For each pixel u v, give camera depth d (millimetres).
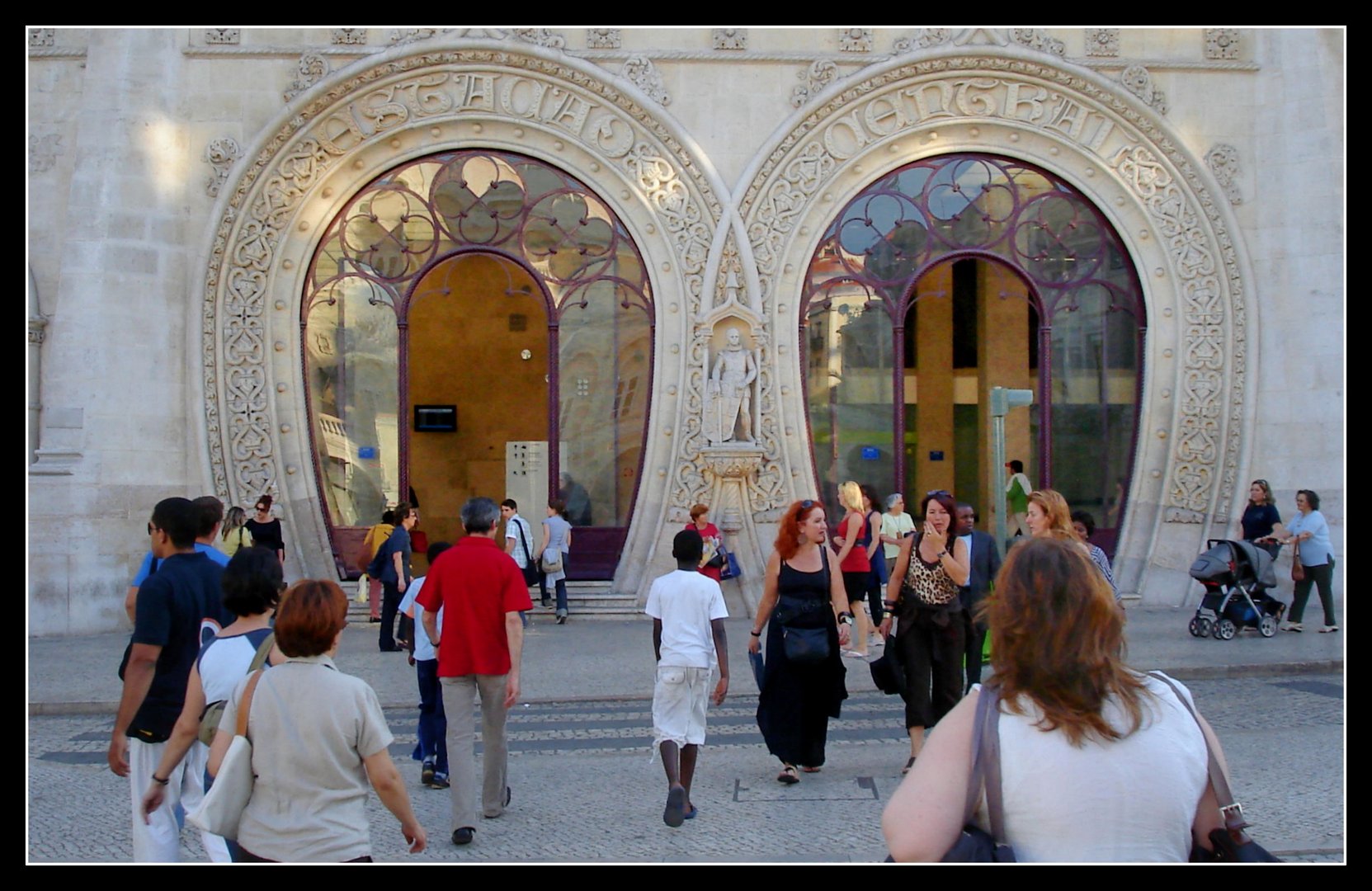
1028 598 3053
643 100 17797
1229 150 18156
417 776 8602
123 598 16516
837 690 8219
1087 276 18656
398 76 17797
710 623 7480
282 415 17812
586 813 7406
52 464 16266
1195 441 18188
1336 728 9422
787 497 17766
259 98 17578
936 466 18594
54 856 6477
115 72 17078
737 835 6848
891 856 3051
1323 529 14820
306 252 17906
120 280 16797
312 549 17812
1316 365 17641
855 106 18031
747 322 17719
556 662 13414
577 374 18234
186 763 5500
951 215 18531
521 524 16734
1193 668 12031
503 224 18203
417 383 23500
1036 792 2889
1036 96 18266
